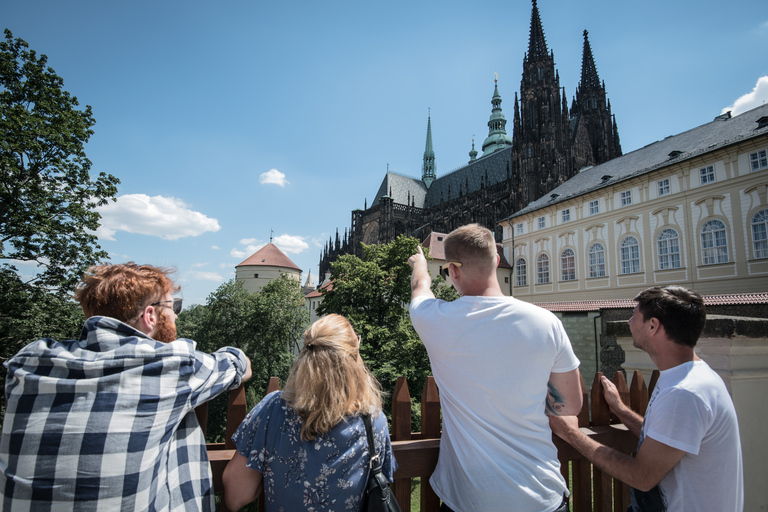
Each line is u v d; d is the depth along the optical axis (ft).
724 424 9.27
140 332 8.05
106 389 7.06
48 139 97.19
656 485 9.91
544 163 253.24
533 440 8.84
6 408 7.13
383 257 142.00
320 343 8.44
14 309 89.92
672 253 147.74
